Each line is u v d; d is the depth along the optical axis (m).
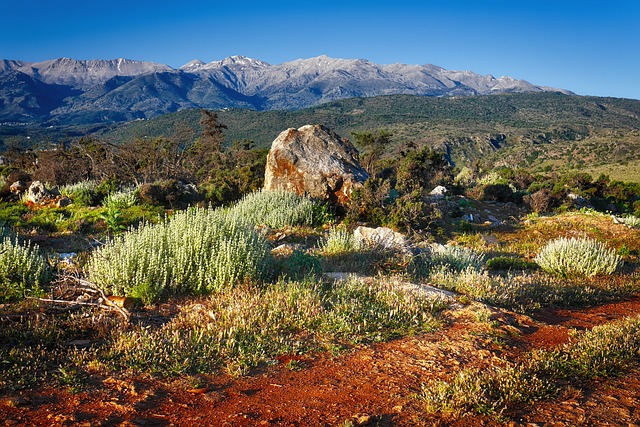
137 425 3.61
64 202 18.77
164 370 4.64
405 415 3.97
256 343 5.41
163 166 35.06
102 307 6.29
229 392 4.33
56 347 5.08
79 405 3.90
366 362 5.16
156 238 7.83
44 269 7.55
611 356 5.37
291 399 4.23
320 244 12.45
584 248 11.83
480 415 3.99
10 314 5.87
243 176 23.70
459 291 8.55
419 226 17.23
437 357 5.35
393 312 6.68
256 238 8.70
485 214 23.05
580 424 3.89
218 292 7.16
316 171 18.50
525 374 4.80
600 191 37.78
